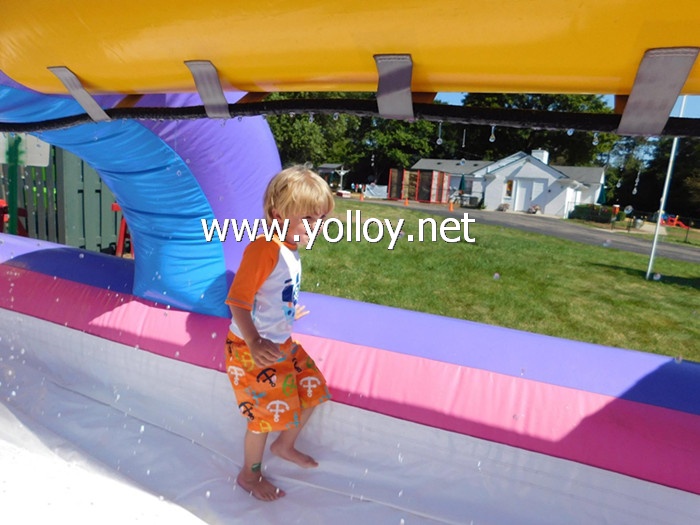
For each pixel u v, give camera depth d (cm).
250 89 151
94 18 135
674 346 472
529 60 111
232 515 182
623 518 164
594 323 531
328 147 3133
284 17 117
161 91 162
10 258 320
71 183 572
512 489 178
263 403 186
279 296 186
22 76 168
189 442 223
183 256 241
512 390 186
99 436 224
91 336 258
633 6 91
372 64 124
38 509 174
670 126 112
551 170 2761
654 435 164
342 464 201
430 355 205
